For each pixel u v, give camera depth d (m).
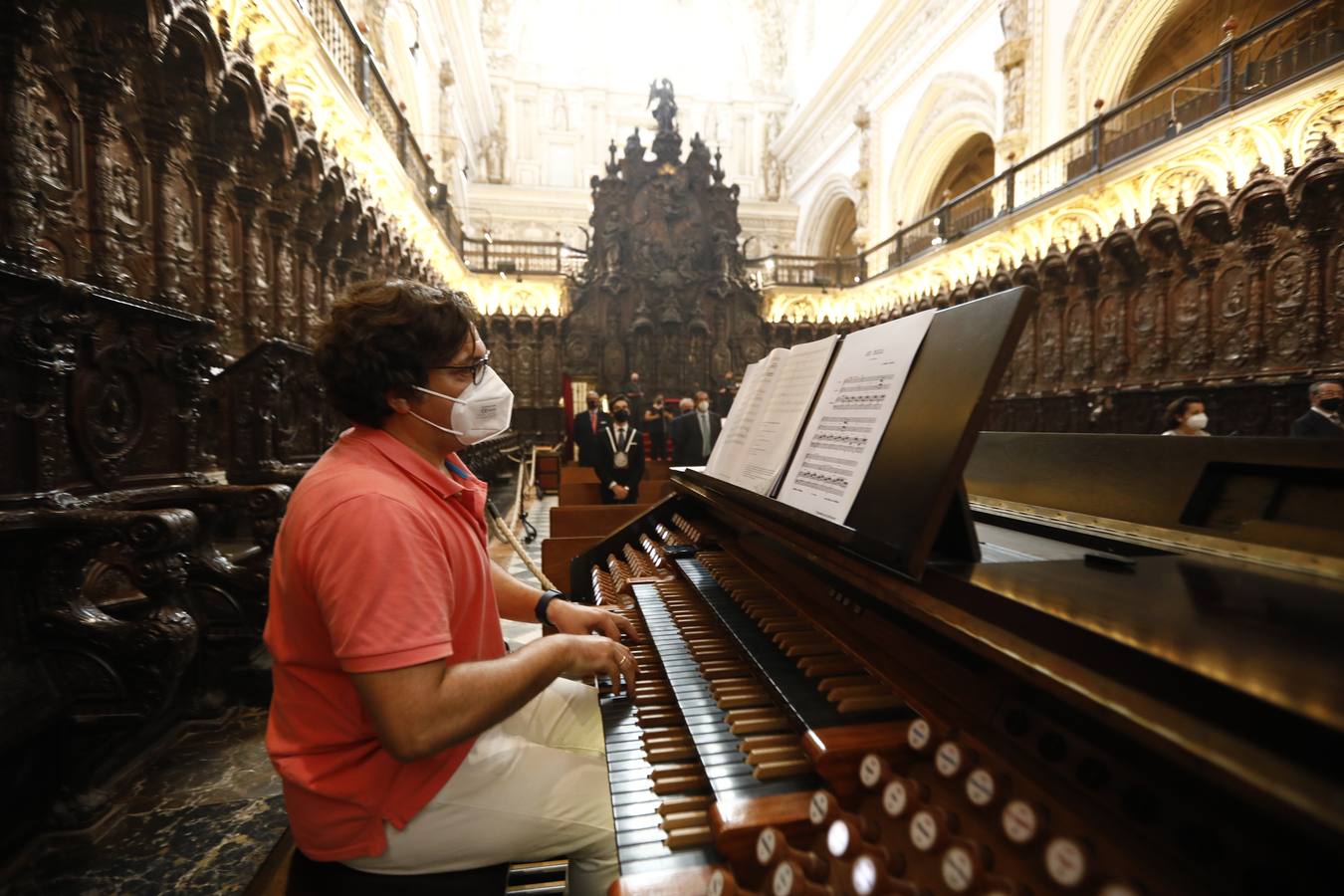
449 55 18.39
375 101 9.44
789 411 1.65
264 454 4.05
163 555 2.18
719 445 2.23
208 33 4.31
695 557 2.31
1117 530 1.28
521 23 26.38
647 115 27.77
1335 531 0.95
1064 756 0.73
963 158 21.25
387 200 10.45
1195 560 0.97
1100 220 11.13
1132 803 0.65
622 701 1.50
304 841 1.16
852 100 21.80
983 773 0.73
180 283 4.43
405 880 1.19
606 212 19.02
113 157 3.82
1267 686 0.50
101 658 2.03
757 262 20.33
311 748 1.13
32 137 2.93
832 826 0.78
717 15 28.61
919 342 1.19
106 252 3.66
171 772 2.29
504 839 1.21
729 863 0.87
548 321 18.52
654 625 1.80
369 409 1.23
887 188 20.03
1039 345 12.50
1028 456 1.74
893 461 1.09
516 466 12.12
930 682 1.00
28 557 2.01
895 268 17.47
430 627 1.01
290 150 5.90
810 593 1.58
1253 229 8.80
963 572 0.89
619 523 4.45
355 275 8.52
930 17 17.41
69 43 3.44
